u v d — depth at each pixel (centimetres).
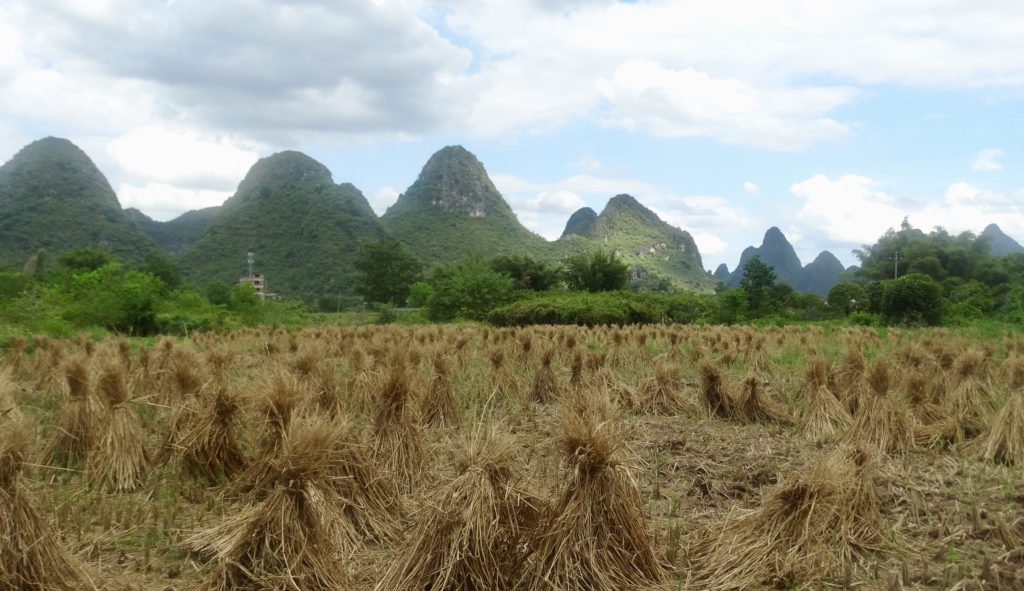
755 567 457
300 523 428
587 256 5422
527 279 5738
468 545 399
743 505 606
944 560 482
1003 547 501
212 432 646
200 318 2895
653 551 454
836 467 512
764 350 1433
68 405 703
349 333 1948
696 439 825
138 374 1027
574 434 433
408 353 1070
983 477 665
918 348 1231
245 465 648
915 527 539
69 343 1543
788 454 766
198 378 800
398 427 653
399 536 526
